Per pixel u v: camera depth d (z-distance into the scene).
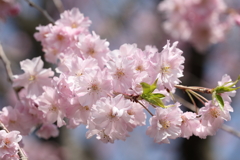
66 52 0.79
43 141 1.76
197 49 1.46
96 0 1.96
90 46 0.79
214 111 0.76
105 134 0.76
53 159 1.62
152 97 0.74
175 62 0.76
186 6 1.38
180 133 0.77
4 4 1.22
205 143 1.53
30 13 1.76
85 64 0.76
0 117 0.81
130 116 0.74
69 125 0.81
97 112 0.74
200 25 1.39
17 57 1.76
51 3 1.80
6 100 1.88
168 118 0.76
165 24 1.47
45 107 0.78
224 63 2.03
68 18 0.84
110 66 0.75
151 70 0.75
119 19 2.00
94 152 1.94
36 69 0.80
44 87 0.77
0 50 0.92
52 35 0.82
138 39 2.06
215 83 1.99
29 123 0.82
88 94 0.75
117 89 0.75
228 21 1.41
